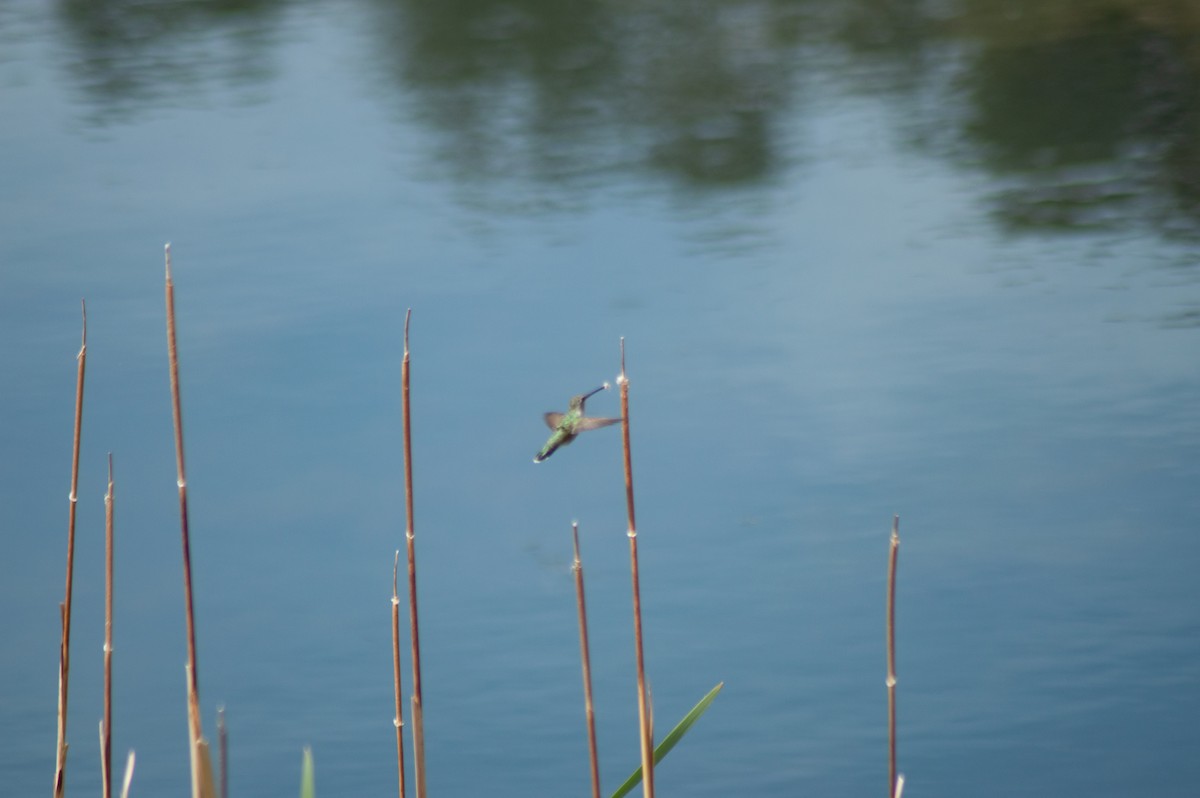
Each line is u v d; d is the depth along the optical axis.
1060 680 11.18
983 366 16.95
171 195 23.84
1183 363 16.66
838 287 19.61
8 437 15.76
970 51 31.08
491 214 22.78
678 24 34.78
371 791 10.30
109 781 5.92
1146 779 9.92
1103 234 20.97
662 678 11.55
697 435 15.77
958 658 11.61
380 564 13.55
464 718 11.18
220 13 37.44
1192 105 26.22
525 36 34.47
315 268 20.61
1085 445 14.97
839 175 24.38
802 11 35.28
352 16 36.94
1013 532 13.47
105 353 17.78
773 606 12.52
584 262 20.75
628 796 10.20
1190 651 11.43
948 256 20.64
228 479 14.99
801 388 16.64
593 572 13.27
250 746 10.92
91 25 36.34
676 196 23.38
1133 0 33.19
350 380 17.08
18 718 11.43
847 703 11.14
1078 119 26.23
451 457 15.49
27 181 24.59
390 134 27.20
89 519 14.37
